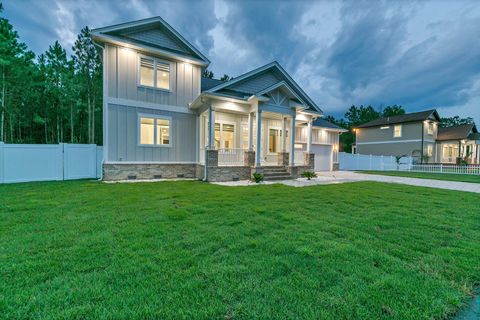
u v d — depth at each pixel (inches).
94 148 402.3
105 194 245.0
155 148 407.8
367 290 79.0
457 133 978.7
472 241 127.3
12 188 277.9
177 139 429.4
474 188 344.2
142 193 255.1
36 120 761.0
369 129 1135.6
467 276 90.6
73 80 794.2
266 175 417.1
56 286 77.7
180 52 428.8
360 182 399.2
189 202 214.1
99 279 82.4
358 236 132.0
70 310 66.4
